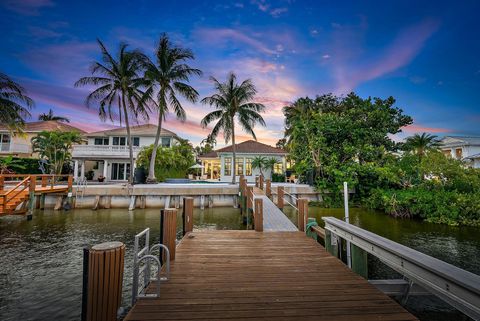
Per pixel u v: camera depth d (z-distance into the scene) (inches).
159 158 952.9
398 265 118.3
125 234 380.5
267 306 115.8
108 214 533.6
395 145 805.9
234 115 877.2
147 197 611.5
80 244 329.7
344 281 146.1
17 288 206.4
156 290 130.6
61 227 421.1
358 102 907.4
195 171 1393.9
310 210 619.8
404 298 161.5
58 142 964.0
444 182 576.1
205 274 156.9
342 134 745.6
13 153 1053.8
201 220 493.0
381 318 105.3
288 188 703.1
